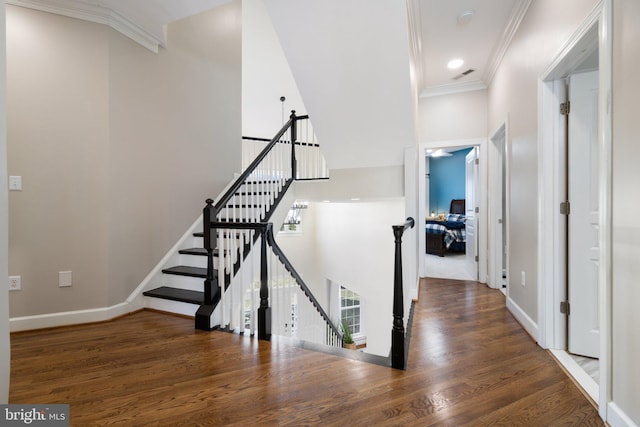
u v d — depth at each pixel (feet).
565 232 7.48
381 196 12.71
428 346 7.68
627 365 4.49
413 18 9.37
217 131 13.44
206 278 9.20
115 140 9.60
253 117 26.81
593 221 7.05
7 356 3.70
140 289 10.27
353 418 4.93
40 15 8.43
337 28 8.77
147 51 10.54
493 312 10.34
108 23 9.29
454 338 8.18
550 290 7.54
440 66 12.72
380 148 12.07
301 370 6.42
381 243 16.20
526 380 6.13
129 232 10.02
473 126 14.46
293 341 7.88
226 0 8.79
